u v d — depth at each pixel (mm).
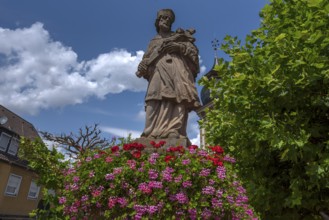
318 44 2844
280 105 3154
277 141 2830
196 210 3670
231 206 3801
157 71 6566
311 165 2820
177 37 6828
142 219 3600
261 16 3941
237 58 3609
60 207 4250
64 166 5461
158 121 6180
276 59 3053
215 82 4230
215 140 4629
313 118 3129
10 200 21688
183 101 6277
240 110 3539
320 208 3350
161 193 3732
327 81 2771
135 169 4027
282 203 3523
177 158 4090
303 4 3273
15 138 23891
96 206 4008
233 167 4211
